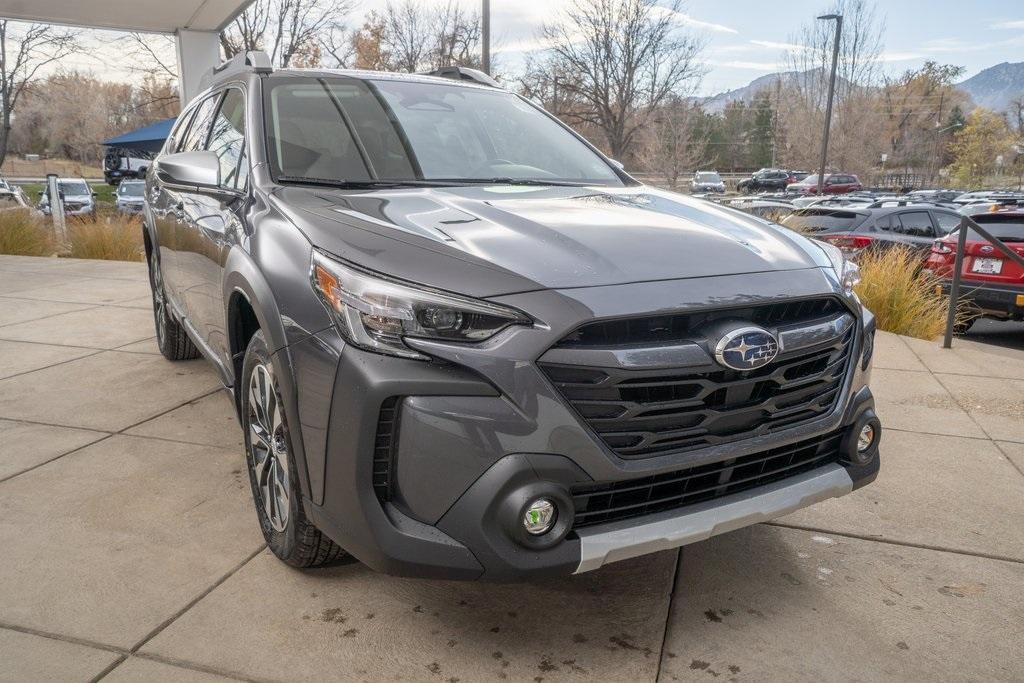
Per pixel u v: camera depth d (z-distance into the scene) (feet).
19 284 26.58
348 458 6.89
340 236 7.59
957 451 13.14
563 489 6.74
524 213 8.55
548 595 8.55
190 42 49.16
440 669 7.30
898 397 16.19
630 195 10.27
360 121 10.88
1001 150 232.73
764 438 7.59
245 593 8.38
